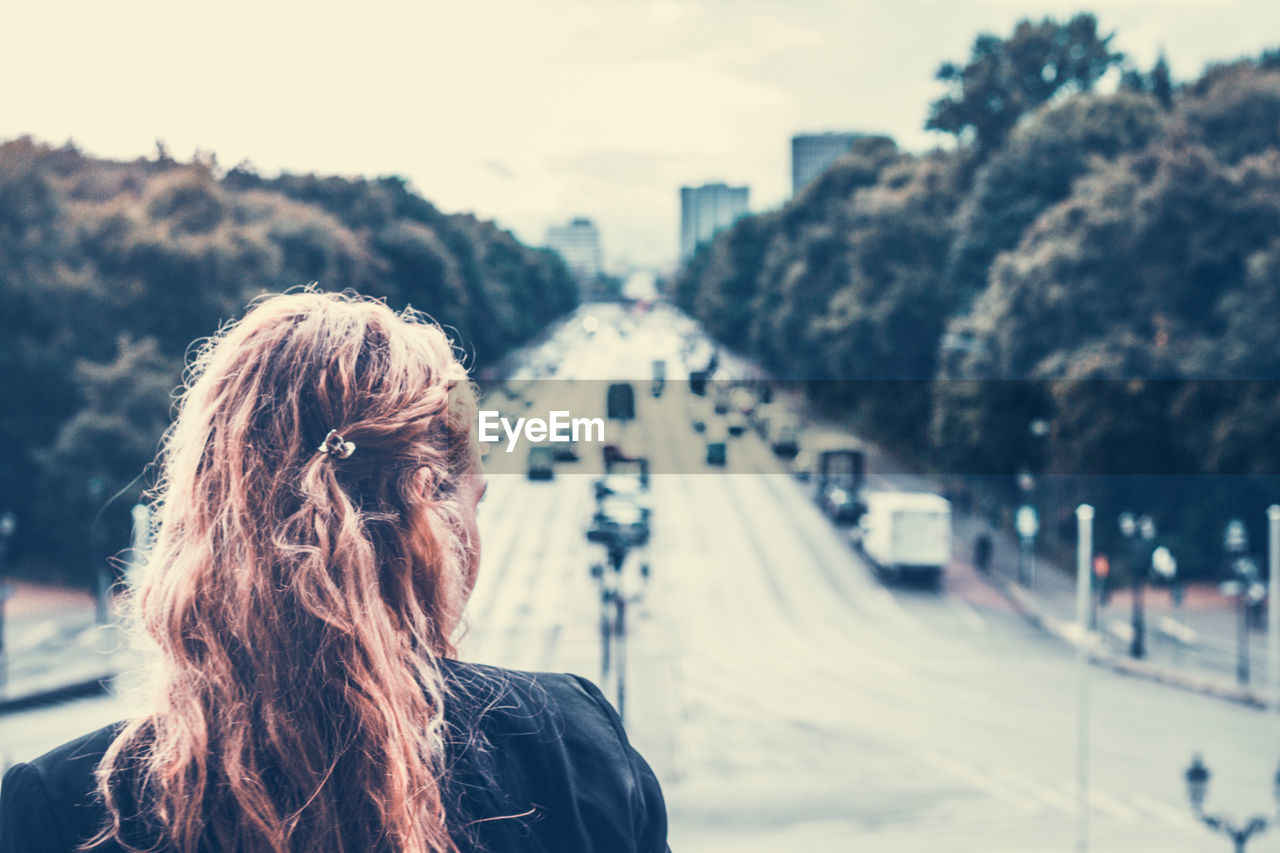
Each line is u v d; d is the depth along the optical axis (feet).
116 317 164.25
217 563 4.28
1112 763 94.17
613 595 122.21
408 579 4.47
